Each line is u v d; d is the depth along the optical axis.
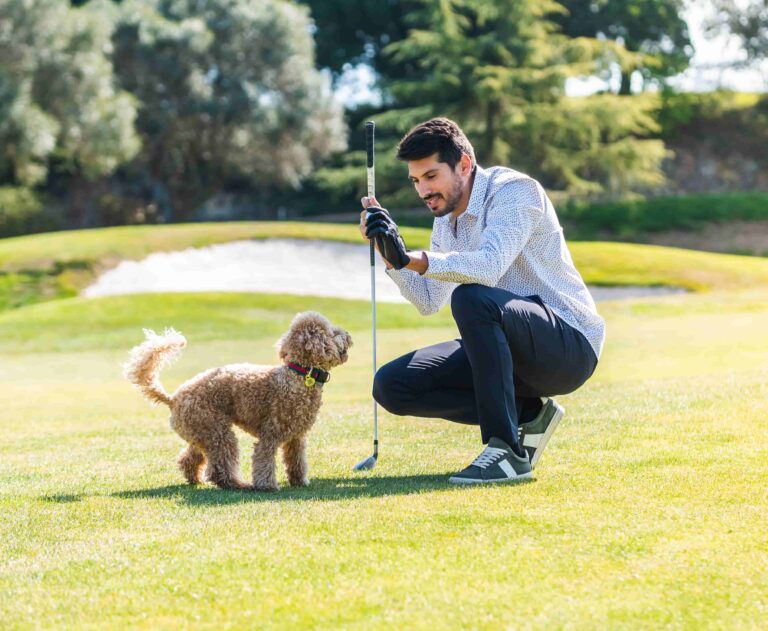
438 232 4.21
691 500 3.24
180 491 3.97
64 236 22.20
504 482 3.65
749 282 18.98
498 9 35.94
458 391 4.11
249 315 16.56
